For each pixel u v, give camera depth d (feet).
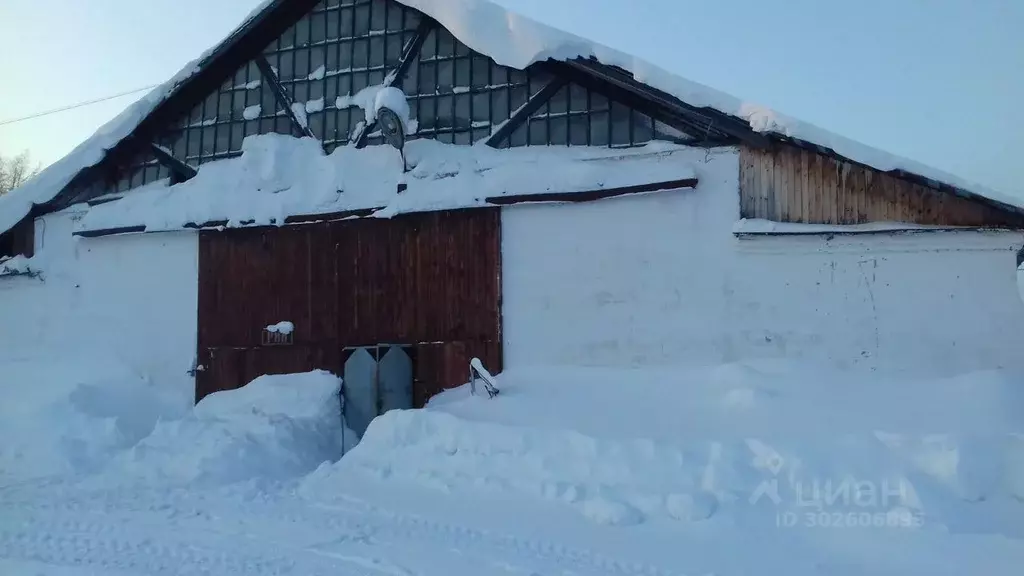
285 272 38.83
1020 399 25.75
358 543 19.75
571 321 33.71
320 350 37.73
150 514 22.90
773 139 31.37
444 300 35.78
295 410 35.06
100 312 42.27
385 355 36.32
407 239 36.70
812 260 30.83
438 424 28.19
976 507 20.24
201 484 26.96
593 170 33.53
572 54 33.96
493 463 25.93
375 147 38.11
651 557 18.71
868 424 25.08
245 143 40.63
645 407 29.27
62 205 44.70
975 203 28.86
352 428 36.27
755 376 29.55
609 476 23.97
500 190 34.78
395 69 38.70
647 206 33.09
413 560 18.37
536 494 23.86
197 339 40.09
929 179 28.55
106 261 42.60
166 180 43.29
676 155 33.04
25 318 43.78
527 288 34.50
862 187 30.58
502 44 35.27
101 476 28.37
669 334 32.32
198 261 40.60
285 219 38.40
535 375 33.50
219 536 20.44
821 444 22.89
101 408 37.17
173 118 43.42
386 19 39.34
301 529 21.15
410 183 36.50
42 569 17.52
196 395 39.73
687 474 23.11
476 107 36.88
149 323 41.16
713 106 31.58
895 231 29.66
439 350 35.58
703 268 32.14
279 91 41.16
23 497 25.30
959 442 21.50
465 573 17.43
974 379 27.07
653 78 32.35
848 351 30.07
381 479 26.68
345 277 37.65
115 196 43.73
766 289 31.27
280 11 40.57
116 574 17.20
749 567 17.97
